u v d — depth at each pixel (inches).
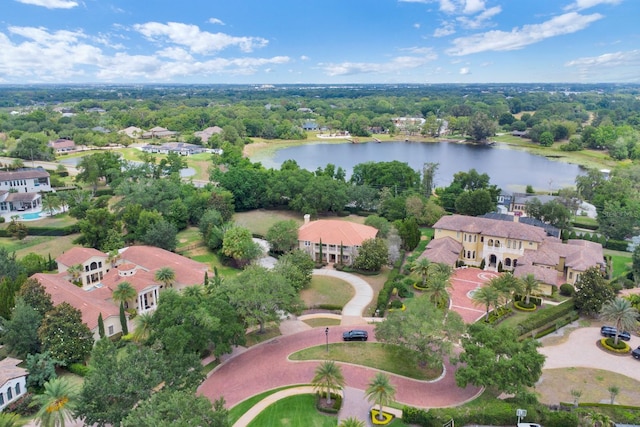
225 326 2645.2
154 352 2272.4
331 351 2925.7
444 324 2608.3
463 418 2214.6
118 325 3105.3
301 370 2716.5
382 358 2847.0
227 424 1900.8
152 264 3937.0
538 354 2368.4
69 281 3762.3
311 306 3553.2
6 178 6176.2
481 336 2493.8
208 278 3718.0
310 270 3939.5
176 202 5413.4
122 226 5014.8
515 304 3550.7
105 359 2145.7
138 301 3383.4
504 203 6348.4
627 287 3836.1
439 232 4576.8
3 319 2878.9
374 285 3956.7
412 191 6181.1
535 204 5403.5
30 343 2726.4
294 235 4517.7
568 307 3380.9
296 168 7155.5
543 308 3503.9
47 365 2564.0
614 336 3095.5
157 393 1935.3
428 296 3223.4
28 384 2486.5
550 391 2522.1
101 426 2015.3
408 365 2775.6
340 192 5900.6
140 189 5487.2
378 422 2215.8
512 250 4200.3
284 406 2375.7
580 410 2277.3
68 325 2719.0
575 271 3828.7
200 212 5506.9
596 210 5979.3
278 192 6048.2
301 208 5866.1
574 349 2955.2
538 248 4116.6
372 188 6338.6
